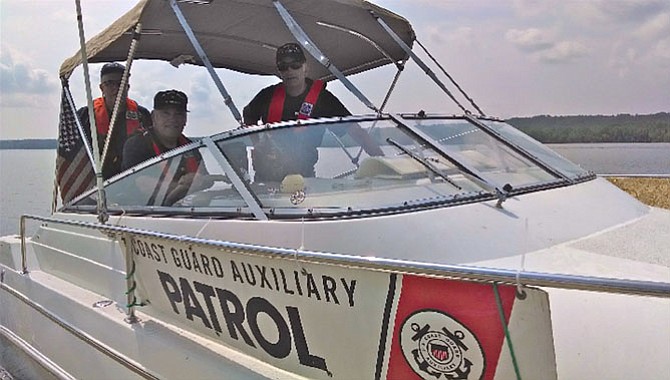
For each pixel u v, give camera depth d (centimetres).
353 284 157
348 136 238
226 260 193
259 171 228
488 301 132
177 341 214
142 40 377
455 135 255
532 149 272
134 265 239
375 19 346
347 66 455
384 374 154
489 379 135
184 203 243
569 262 180
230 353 200
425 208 204
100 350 252
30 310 321
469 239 191
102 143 349
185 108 319
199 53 266
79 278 301
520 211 209
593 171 290
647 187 520
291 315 177
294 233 201
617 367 143
